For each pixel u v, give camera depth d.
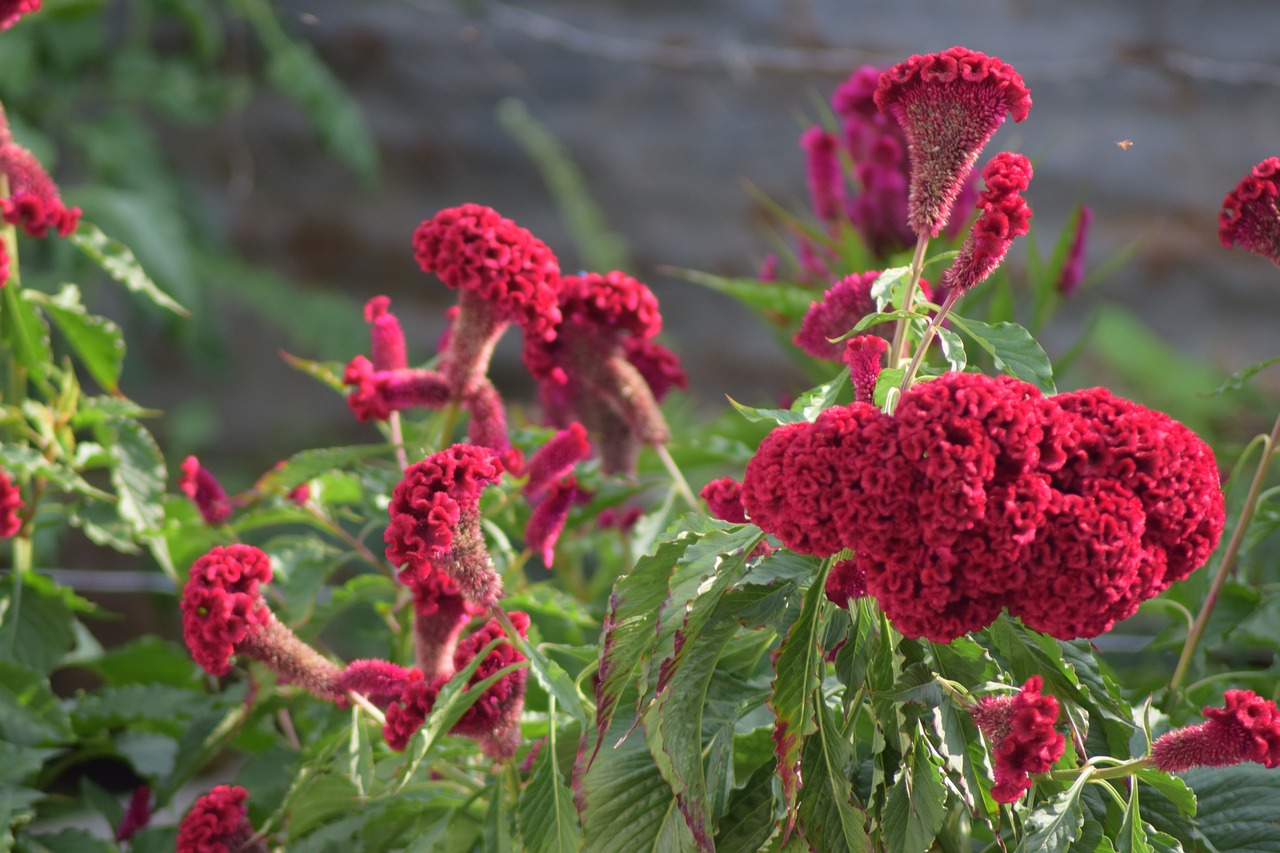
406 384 2.24
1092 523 1.92
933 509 1.92
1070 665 2.04
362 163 10.48
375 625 2.65
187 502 2.41
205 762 2.35
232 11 9.65
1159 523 1.94
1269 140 12.67
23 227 2.34
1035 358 1.99
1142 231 12.45
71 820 2.63
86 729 2.42
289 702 2.38
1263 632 2.28
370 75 13.14
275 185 12.85
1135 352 6.74
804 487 1.93
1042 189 12.58
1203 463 1.95
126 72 8.34
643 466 2.70
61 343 6.97
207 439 10.91
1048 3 13.23
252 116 12.72
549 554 2.25
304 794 2.16
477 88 13.23
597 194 13.23
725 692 2.09
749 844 2.04
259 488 2.27
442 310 12.98
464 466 2.03
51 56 7.26
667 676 1.99
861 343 2.01
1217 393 2.23
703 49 12.69
